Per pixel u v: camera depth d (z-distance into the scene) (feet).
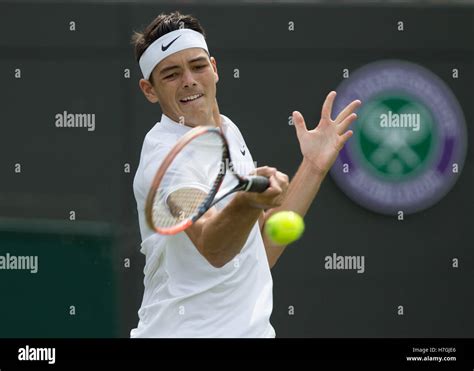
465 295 93.56
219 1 91.15
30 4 90.02
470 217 93.61
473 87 93.81
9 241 90.33
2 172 89.92
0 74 89.81
